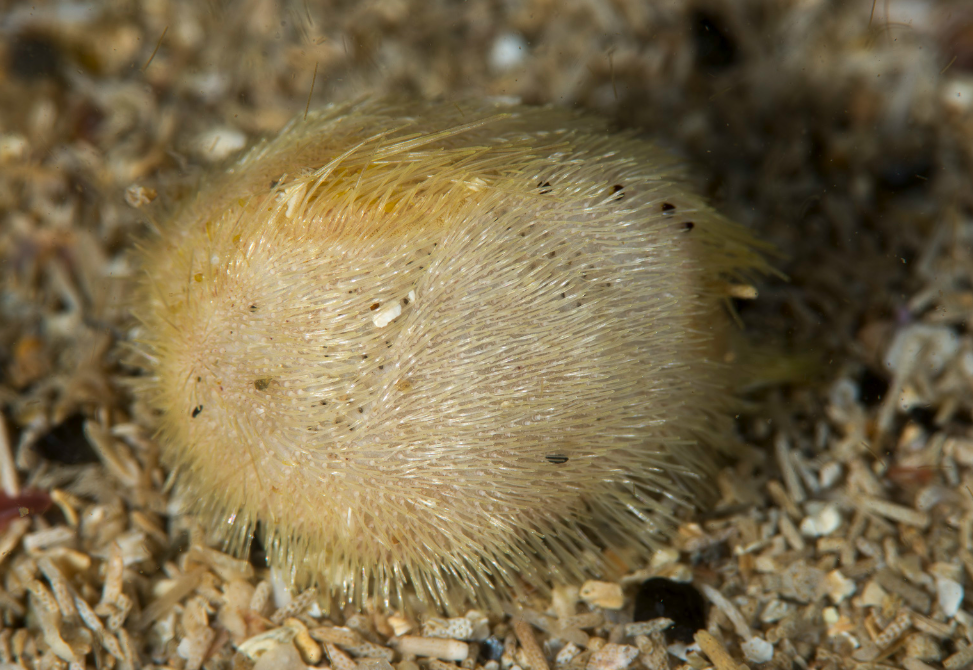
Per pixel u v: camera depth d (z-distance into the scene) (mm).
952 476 172
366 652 163
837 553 169
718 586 167
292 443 156
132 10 192
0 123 187
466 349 156
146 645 165
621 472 161
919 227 183
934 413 175
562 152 162
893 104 189
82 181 184
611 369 158
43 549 168
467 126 163
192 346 158
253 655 164
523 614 165
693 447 166
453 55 192
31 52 189
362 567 161
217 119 188
